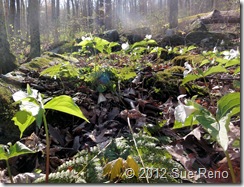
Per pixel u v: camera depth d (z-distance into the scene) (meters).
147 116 2.12
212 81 2.73
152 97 2.47
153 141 1.58
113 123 1.98
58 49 7.21
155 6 19.89
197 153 1.55
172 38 6.79
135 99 2.35
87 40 2.74
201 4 14.47
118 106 2.29
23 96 1.08
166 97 2.48
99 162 1.39
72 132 1.99
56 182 1.25
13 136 1.90
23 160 1.68
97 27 11.86
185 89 2.47
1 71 3.73
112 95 2.39
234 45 5.68
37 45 6.91
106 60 3.91
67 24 11.91
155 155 1.41
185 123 1.23
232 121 1.60
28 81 2.64
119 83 2.59
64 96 1.08
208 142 1.60
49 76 2.84
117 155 1.47
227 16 8.50
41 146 1.76
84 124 2.05
